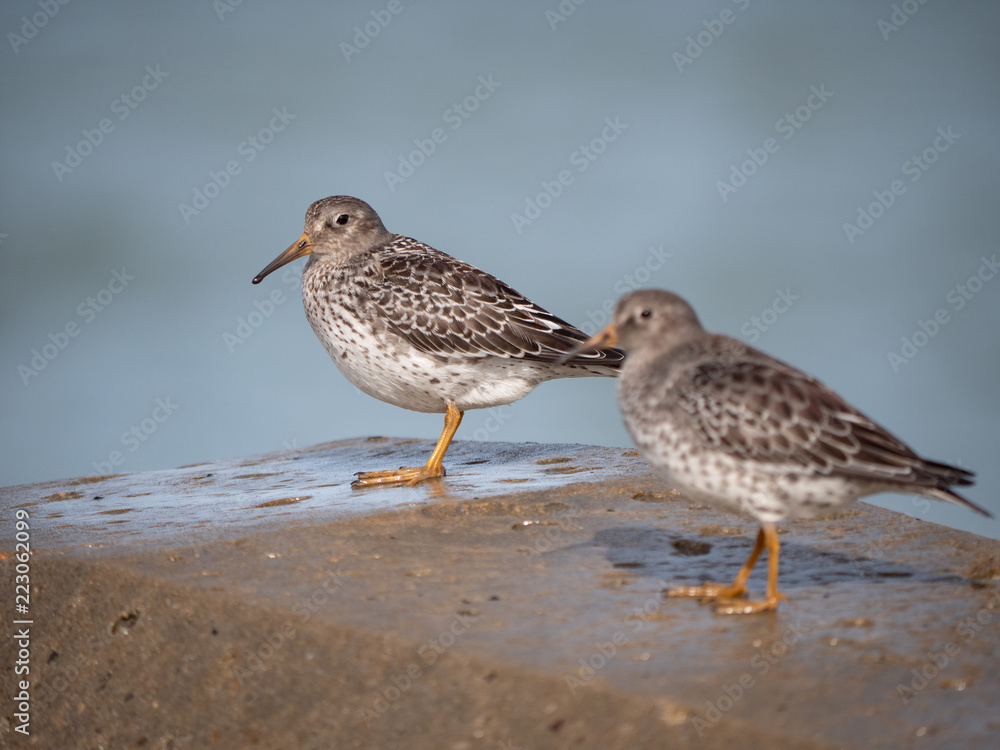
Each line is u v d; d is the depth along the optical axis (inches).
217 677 383.2
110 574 452.1
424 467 639.8
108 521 563.5
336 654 368.2
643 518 510.0
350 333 669.3
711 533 486.3
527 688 327.3
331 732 342.3
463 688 335.9
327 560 457.7
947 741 280.8
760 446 382.9
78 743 390.9
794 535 480.7
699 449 394.3
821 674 323.6
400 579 429.7
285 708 358.9
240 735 358.3
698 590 402.3
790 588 411.2
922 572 427.5
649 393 412.5
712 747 291.9
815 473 382.3
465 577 430.9
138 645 414.3
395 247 693.9
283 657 377.4
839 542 468.8
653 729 301.7
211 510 579.2
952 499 381.7
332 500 581.9
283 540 487.5
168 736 373.4
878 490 390.0
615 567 441.4
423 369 658.8
